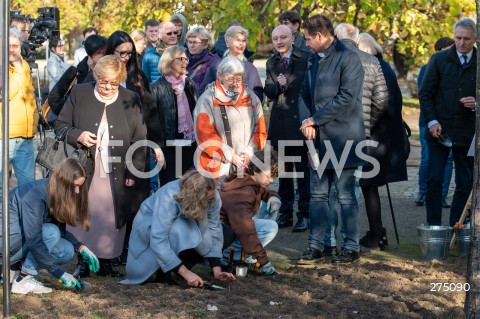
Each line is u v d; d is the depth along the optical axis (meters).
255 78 8.34
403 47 15.14
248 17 11.45
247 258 6.72
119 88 6.55
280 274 6.62
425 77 7.74
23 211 5.62
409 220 8.91
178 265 6.00
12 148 7.67
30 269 5.87
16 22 9.35
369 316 5.49
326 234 7.44
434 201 7.80
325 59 6.86
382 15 12.43
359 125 6.86
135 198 6.66
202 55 8.91
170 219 5.97
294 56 8.35
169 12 13.09
